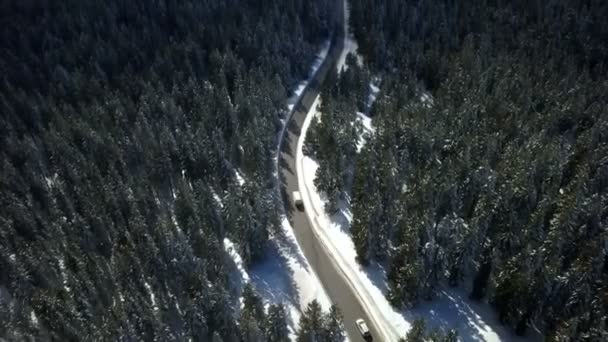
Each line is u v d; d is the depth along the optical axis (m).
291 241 77.69
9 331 59.31
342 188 82.00
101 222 73.06
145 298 64.88
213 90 100.00
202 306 60.66
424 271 64.12
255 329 57.78
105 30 118.31
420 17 126.31
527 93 93.50
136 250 68.81
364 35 124.69
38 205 77.88
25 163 83.81
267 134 92.38
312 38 129.25
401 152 82.88
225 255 71.25
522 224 67.50
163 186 84.56
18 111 96.44
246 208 70.31
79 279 64.94
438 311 65.81
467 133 84.00
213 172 84.25
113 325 59.09
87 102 100.19
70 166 81.19
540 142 78.69
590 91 92.81
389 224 71.12
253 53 113.88
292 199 85.69
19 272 66.06
